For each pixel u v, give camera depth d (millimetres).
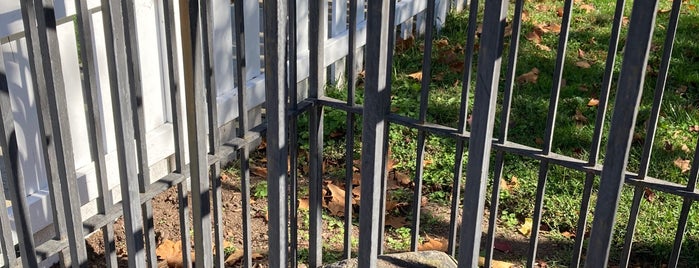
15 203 2078
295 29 2518
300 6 4523
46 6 1845
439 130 2576
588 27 6535
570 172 4160
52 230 3258
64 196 2066
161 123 3691
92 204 3410
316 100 2705
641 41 1276
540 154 2504
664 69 2219
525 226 3756
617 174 1391
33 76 1957
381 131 1618
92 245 3480
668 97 5043
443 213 3926
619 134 1360
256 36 4281
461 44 6117
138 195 2098
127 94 1971
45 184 3186
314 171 2824
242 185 2625
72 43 3070
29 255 2143
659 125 4684
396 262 2590
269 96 1746
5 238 2129
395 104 4910
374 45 1526
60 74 1941
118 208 2250
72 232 2105
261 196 3986
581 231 2570
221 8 3896
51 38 1885
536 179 4125
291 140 2717
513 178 4098
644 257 3551
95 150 2135
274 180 1840
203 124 2191
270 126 1781
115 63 1891
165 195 3918
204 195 2291
